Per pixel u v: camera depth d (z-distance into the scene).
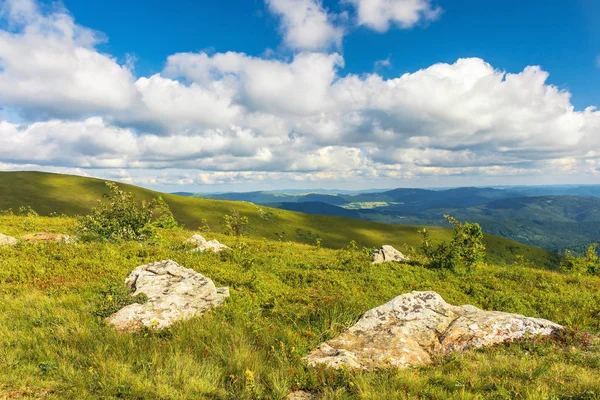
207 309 11.83
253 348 8.91
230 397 6.69
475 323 10.01
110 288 12.14
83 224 23.06
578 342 9.12
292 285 17.38
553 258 173.25
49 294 12.34
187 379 7.04
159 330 9.93
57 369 7.32
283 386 6.97
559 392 6.18
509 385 6.59
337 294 15.04
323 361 8.16
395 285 18.52
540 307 15.37
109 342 8.80
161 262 14.04
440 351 9.10
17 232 23.84
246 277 16.94
